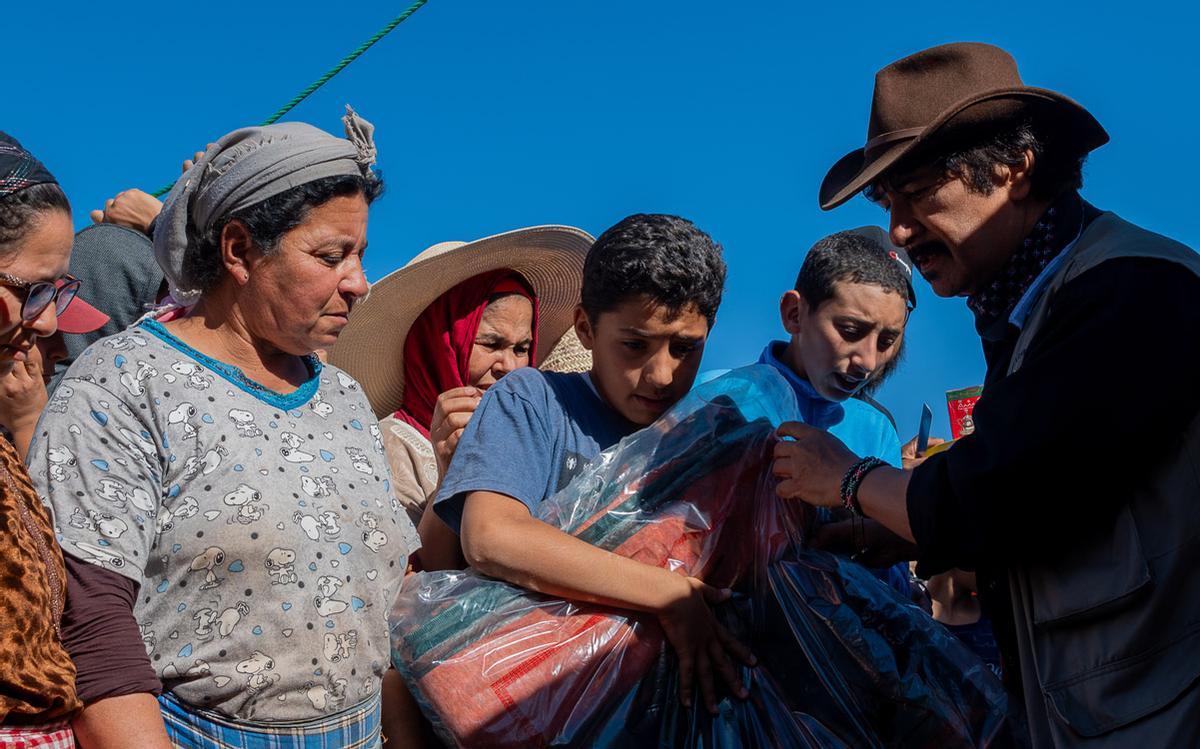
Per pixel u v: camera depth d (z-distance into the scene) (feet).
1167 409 6.34
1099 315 6.60
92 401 6.39
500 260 11.82
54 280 6.44
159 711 6.07
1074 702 6.69
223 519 6.44
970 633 12.92
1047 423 6.48
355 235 7.16
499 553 8.14
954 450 6.99
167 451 6.50
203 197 6.96
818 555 8.91
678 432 8.68
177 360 6.78
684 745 7.88
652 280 8.43
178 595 6.39
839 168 9.11
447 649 8.05
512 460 8.64
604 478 8.56
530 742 7.77
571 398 9.14
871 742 8.19
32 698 5.49
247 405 6.84
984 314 7.73
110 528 6.12
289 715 6.49
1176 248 6.84
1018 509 6.63
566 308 12.91
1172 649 6.32
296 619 6.51
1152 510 6.44
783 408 9.16
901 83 7.66
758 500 8.60
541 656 7.93
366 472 7.20
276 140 6.98
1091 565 6.63
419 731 8.59
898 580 10.23
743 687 8.07
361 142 7.38
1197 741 6.20
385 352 11.88
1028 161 7.31
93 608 5.97
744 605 8.45
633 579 8.02
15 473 5.89
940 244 7.64
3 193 6.12
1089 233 7.18
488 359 11.62
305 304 6.95
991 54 7.70
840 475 7.89
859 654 8.33
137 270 11.13
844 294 10.90
